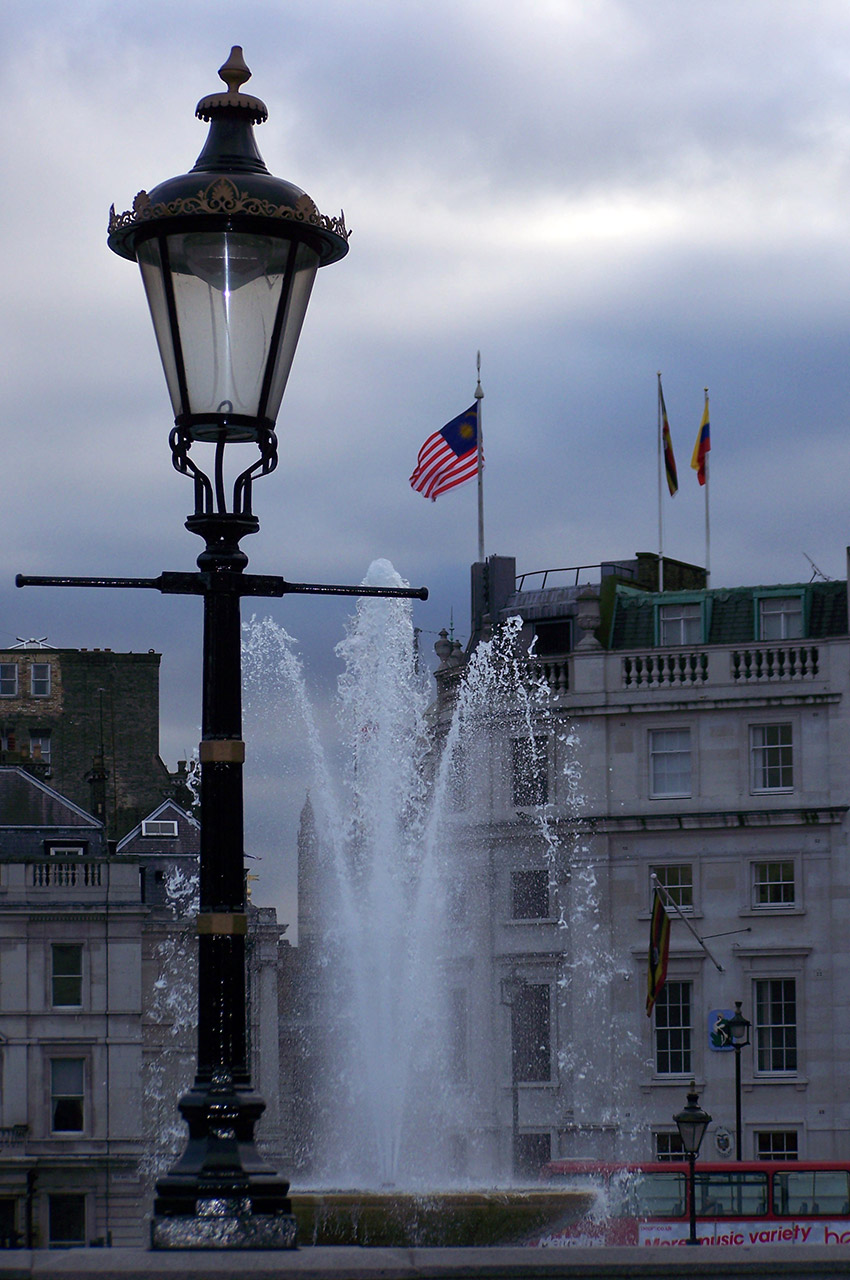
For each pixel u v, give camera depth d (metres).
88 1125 147.75
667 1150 132.12
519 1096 134.62
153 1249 20.69
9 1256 18.61
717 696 136.38
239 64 23.52
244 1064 22.00
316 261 23.14
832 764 133.88
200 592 22.89
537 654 147.00
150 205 22.03
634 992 135.00
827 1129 130.00
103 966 149.88
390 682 130.25
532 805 139.88
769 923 133.25
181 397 22.36
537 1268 18.53
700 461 159.50
